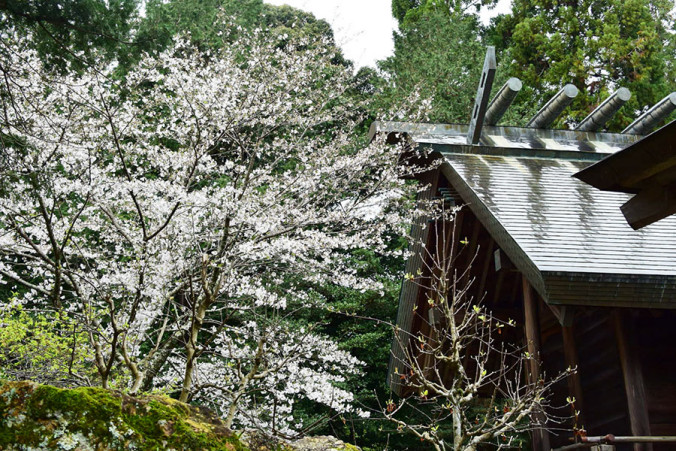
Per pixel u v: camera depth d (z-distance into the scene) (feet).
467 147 28.48
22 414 7.53
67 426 7.51
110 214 17.49
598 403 21.03
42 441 7.38
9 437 7.39
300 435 11.37
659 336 18.86
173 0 41.24
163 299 17.70
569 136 31.81
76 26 17.07
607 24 61.05
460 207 24.56
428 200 28.22
